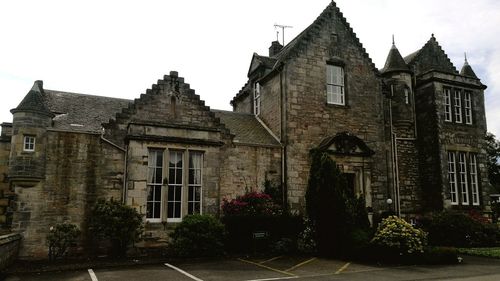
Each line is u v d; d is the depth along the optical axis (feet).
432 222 61.05
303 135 61.62
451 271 38.70
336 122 64.54
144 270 38.01
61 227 43.24
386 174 66.90
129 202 48.03
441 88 71.46
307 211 52.39
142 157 49.67
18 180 44.86
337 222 48.32
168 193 51.13
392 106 70.49
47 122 47.47
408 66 74.69
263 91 69.46
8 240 37.83
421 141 72.23
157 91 53.83
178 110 54.60
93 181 48.52
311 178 51.85
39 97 47.70
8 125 54.34
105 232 43.73
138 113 52.39
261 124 68.18
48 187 46.42
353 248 45.57
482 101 75.87
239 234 50.34
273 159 59.72
